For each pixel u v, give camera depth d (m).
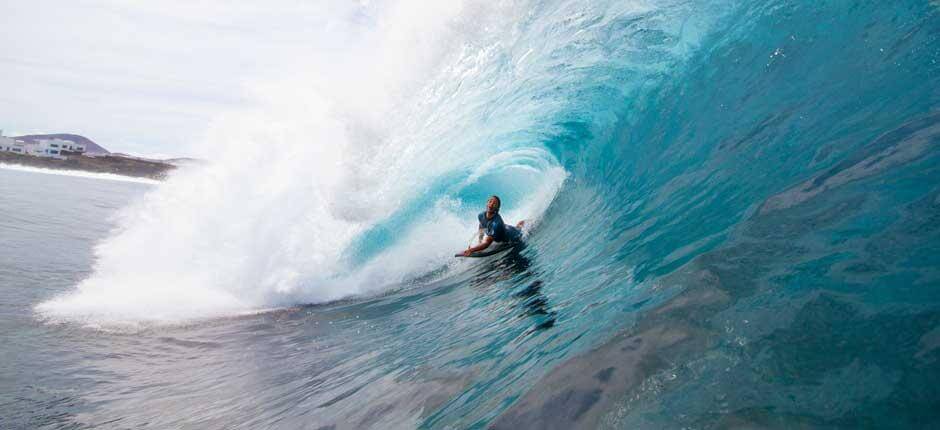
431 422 2.07
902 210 1.96
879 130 2.86
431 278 6.26
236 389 3.60
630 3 6.04
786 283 1.83
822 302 1.61
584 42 6.45
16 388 3.82
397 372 3.10
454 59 7.21
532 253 5.72
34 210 18.58
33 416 3.34
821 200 2.45
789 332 1.53
